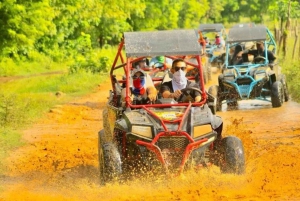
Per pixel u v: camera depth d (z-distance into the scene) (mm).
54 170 26312
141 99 23781
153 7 131000
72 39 105312
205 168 21766
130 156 22250
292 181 21016
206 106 23172
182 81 24406
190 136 21359
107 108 25938
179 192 19812
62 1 91875
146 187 20875
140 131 21578
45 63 90812
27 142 32781
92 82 65250
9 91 59312
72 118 41500
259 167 22859
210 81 61281
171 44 24125
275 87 42188
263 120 37094
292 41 84938
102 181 21547
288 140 29766
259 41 46094
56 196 21109
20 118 38906
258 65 44031
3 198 20953
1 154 29078
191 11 171750
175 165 21359
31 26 82562
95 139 33781
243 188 20156
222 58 72000
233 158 21312
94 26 111312
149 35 24578
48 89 61062
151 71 31672
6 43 82250
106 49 109875
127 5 114562
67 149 30875
